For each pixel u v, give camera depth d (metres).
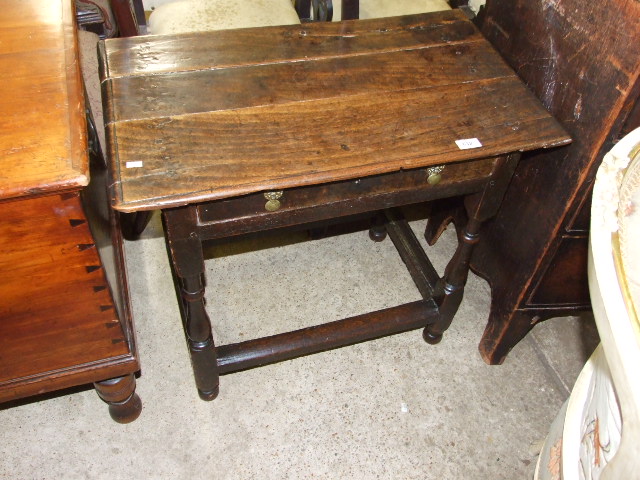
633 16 0.88
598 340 1.57
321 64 1.12
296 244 1.74
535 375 1.49
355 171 0.92
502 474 1.31
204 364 1.25
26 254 0.87
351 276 1.68
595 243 0.69
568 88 1.06
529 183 1.22
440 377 1.47
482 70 1.14
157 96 1.02
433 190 1.08
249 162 0.92
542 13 1.08
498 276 1.40
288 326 1.55
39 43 1.02
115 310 1.04
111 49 1.11
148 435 1.32
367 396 1.42
